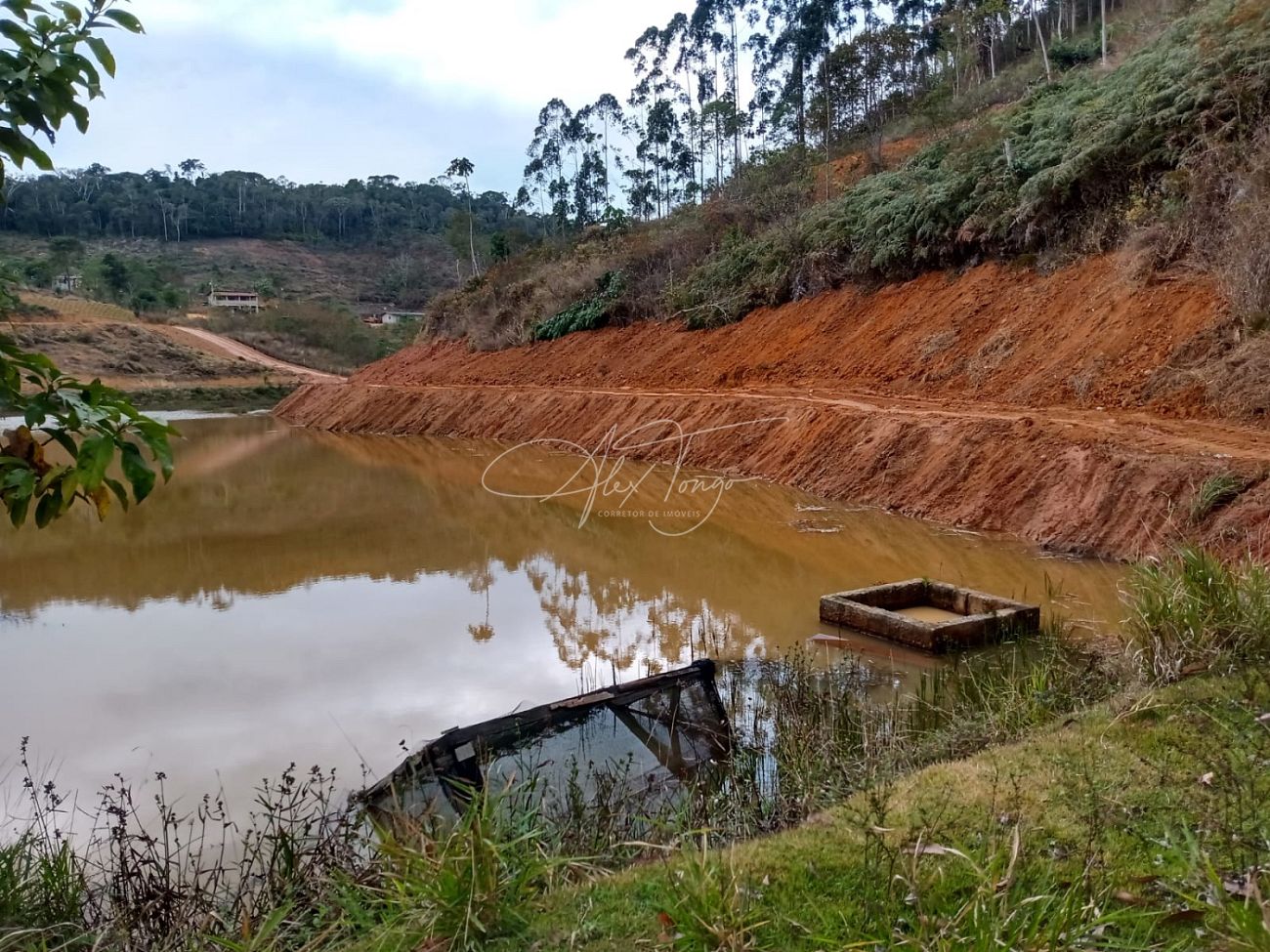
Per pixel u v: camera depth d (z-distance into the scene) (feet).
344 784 20.65
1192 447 35.42
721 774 18.38
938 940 9.56
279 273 330.54
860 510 46.78
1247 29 51.49
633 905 11.96
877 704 22.61
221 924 14.01
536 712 18.81
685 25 186.29
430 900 11.75
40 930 12.42
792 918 11.12
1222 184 45.65
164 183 407.03
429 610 34.30
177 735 23.65
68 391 8.37
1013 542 38.24
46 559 43.86
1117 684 20.02
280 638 31.40
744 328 79.56
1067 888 11.36
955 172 67.36
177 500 60.23
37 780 21.30
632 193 176.76
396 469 73.56
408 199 423.64
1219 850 11.74
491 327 118.42
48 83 8.69
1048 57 98.48
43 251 302.04
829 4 152.66
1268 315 39.86
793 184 99.76
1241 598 20.31
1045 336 52.19
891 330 64.08
